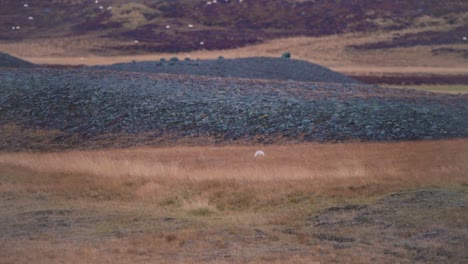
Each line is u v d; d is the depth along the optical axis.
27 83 187.75
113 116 163.38
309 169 100.75
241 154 123.94
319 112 155.88
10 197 93.38
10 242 66.69
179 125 155.62
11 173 110.31
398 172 95.00
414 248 60.03
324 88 190.38
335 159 111.69
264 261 57.47
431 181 86.56
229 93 173.88
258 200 85.06
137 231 71.50
